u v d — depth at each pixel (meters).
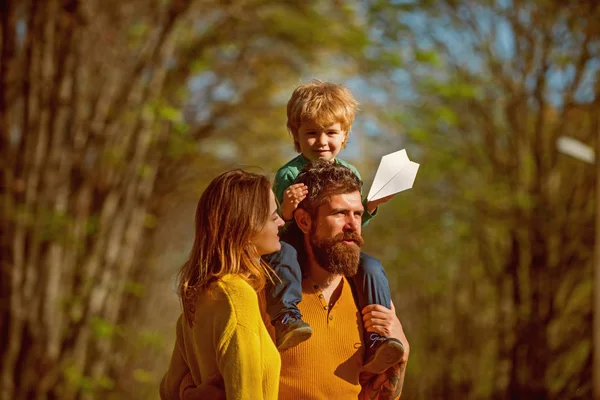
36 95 13.44
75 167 14.37
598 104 18.92
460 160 20.75
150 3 14.76
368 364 3.76
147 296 22.55
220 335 3.39
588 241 19.23
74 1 13.44
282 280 3.74
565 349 19.56
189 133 18.72
